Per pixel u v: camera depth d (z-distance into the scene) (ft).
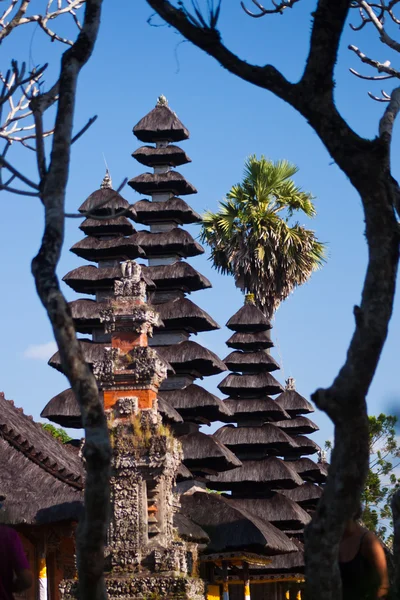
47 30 55.62
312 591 34.96
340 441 34.88
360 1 58.49
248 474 149.89
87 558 35.01
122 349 98.32
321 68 39.70
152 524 94.27
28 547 106.32
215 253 201.98
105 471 34.73
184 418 142.10
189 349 144.15
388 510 143.74
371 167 37.65
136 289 99.35
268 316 196.65
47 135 55.31
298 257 196.65
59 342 35.83
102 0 42.19
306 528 35.60
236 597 165.58
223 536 126.93
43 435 123.34
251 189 201.98
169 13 41.45
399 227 37.35
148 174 157.79
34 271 36.99
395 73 62.08
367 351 35.09
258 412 157.17
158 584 91.04
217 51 41.16
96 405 35.14
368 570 36.50
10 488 103.60
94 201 147.84
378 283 36.22
